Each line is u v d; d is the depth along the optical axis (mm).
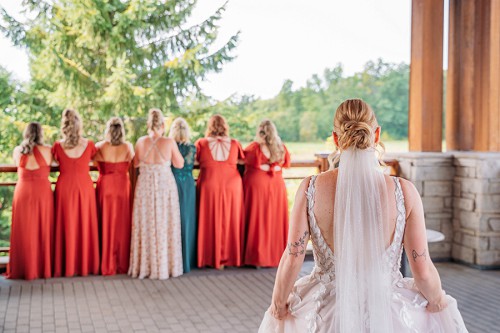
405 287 2277
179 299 5422
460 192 7008
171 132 6461
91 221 6176
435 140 7379
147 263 6168
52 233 6094
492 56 7082
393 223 2178
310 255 7145
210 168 6508
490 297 5602
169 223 6207
